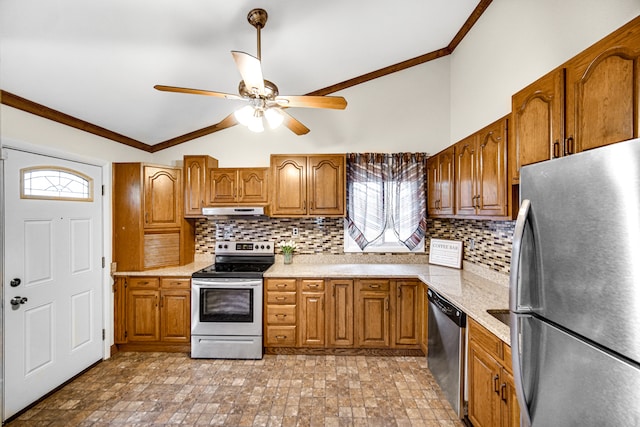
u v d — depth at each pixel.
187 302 2.88
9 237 2.03
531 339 1.09
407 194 3.29
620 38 0.98
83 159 2.59
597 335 0.86
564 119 1.25
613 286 0.81
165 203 3.09
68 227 2.47
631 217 0.77
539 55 1.95
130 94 2.44
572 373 0.93
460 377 1.93
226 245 3.39
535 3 1.98
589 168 0.88
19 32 1.63
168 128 3.17
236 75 2.53
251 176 3.20
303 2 1.98
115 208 2.93
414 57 3.31
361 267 3.15
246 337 2.81
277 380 2.46
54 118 2.32
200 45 2.09
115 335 2.91
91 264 2.69
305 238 3.43
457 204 2.52
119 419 2.01
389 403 2.16
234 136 3.46
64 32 1.70
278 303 2.85
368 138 3.43
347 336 2.85
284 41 2.37
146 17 1.74
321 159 3.16
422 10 2.48
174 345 2.95
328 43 2.57
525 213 1.10
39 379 2.20
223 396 2.25
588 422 0.87
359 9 2.25
